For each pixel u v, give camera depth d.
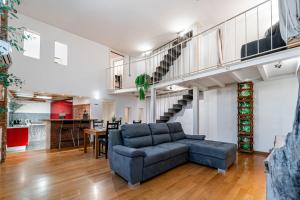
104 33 6.21
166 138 4.19
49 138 5.47
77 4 4.56
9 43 1.84
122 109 8.10
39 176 3.04
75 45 6.36
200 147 3.74
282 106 4.46
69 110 8.38
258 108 4.90
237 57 5.38
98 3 4.52
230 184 2.76
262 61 3.15
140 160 2.77
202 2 4.44
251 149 4.79
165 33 6.16
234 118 5.38
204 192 2.49
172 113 7.28
